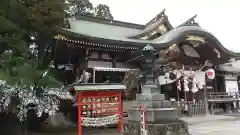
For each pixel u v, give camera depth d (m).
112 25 23.27
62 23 14.57
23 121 11.35
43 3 12.38
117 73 17.61
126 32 22.55
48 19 12.59
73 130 13.23
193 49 20.20
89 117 11.53
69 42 14.74
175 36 17.02
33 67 11.34
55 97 11.73
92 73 16.64
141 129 8.53
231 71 23.47
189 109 18.36
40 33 13.85
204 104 19.83
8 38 11.36
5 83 9.56
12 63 10.73
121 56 17.83
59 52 17.30
